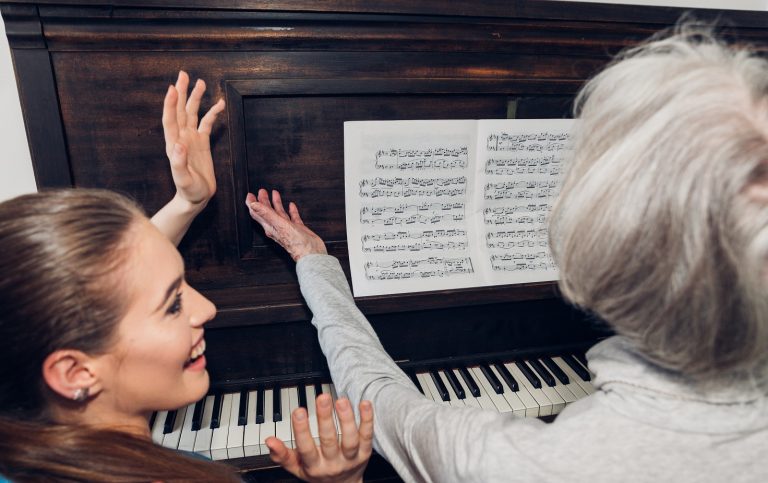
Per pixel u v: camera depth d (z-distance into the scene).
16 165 1.24
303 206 1.15
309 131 1.10
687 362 0.42
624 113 0.43
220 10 0.94
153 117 1.02
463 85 1.11
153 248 0.56
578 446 0.46
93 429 0.55
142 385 0.58
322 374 1.24
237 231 1.12
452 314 1.28
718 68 0.43
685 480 0.43
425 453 0.57
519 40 1.09
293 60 1.03
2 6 0.85
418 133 1.08
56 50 0.93
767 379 0.43
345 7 0.98
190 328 0.63
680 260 0.39
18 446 0.51
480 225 1.16
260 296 1.17
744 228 0.37
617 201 0.41
